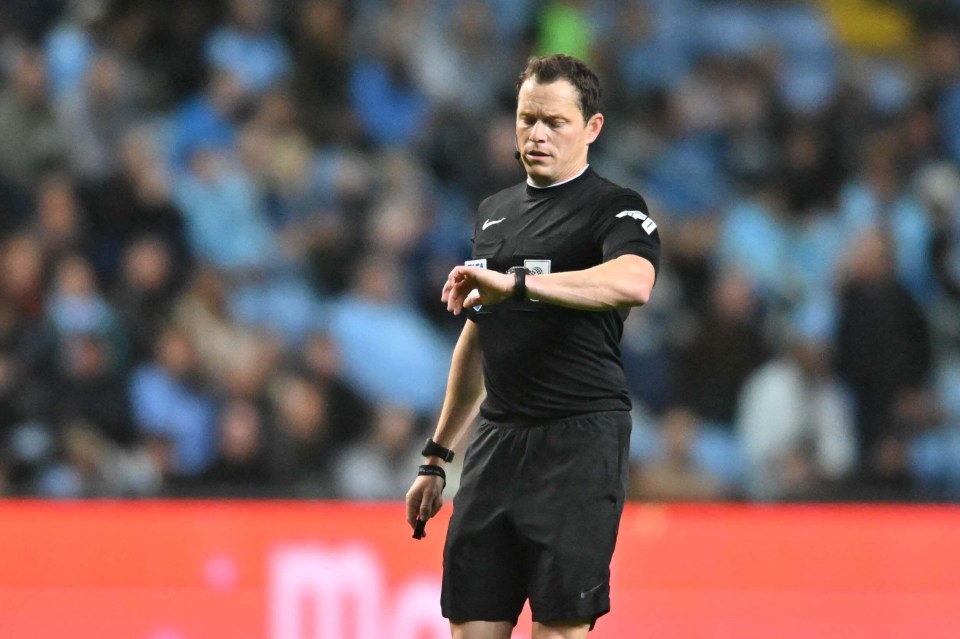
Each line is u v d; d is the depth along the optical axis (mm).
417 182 32250
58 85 31953
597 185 12391
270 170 31547
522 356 12305
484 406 12773
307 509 19250
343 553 19125
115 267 29344
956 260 33812
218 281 28562
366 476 26719
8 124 30781
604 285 11000
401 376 28859
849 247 31516
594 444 12188
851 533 19312
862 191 34156
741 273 30969
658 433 27984
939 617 19109
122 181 30000
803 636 19000
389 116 33594
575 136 12367
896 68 40094
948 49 39031
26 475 25688
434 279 30203
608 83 35812
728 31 38688
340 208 31281
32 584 18625
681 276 31828
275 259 30219
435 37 35094
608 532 12133
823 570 19188
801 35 39469
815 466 28469
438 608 19078
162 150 31656
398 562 19172
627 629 18891
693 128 35281
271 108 32406
